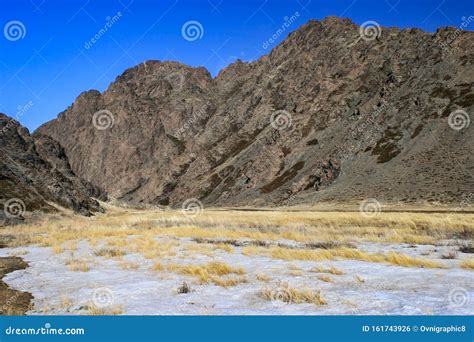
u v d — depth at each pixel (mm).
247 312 9961
